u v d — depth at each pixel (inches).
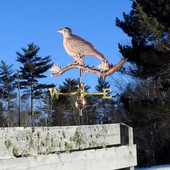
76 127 71.0
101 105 1135.0
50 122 1082.7
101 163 71.0
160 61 399.5
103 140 78.0
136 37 419.8
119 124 84.6
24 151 58.1
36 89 1114.1
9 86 1133.7
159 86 625.9
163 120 417.7
